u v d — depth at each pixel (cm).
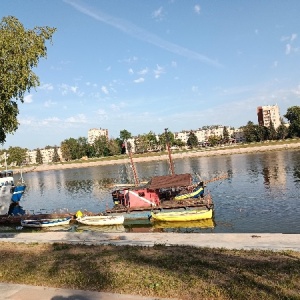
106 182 9556
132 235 2544
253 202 4838
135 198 4500
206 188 6475
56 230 4225
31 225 4431
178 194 4934
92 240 2469
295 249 1831
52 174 15212
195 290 1184
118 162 17500
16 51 2391
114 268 1477
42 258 1770
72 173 14475
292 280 1212
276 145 15425
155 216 4172
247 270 1359
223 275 1306
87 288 1291
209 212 4034
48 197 7944
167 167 12094
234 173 8306
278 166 8731
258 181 6669
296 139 16838
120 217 4212
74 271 1470
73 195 7775
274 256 1625
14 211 6006
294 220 3694
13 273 1521
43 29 2558
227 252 1753
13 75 2356
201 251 1784
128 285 1271
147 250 1852
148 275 1355
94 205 6181
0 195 5075
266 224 3659
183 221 4097
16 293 1308
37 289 1329
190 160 14250
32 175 16025
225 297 1112
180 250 1825
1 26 2470
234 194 5600
